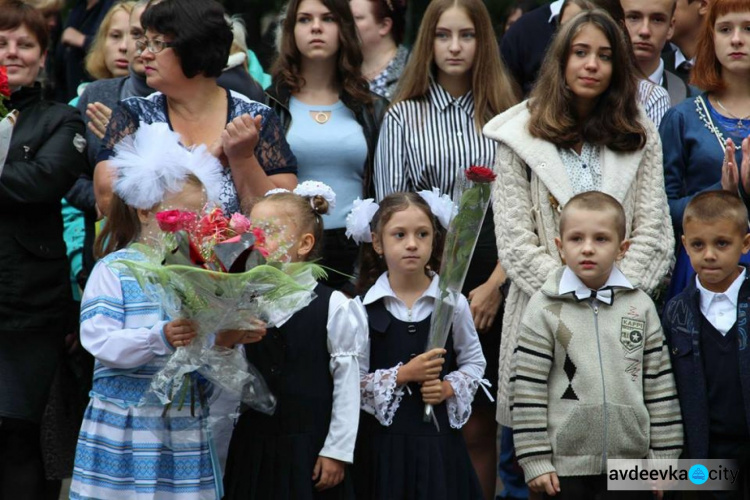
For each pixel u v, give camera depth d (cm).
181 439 1380
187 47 1562
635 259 1661
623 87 1725
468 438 1822
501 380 1694
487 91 1914
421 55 1928
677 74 2317
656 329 1559
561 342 1544
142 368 1380
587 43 1706
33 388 1694
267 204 1488
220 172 1502
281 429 1432
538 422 1538
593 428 1523
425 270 1602
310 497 1418
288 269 1342
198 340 1334
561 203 1675
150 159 1391
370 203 1631
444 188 1886
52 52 2630
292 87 1961
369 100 1975
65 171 1734
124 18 2236
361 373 1531
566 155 1717
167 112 1619
